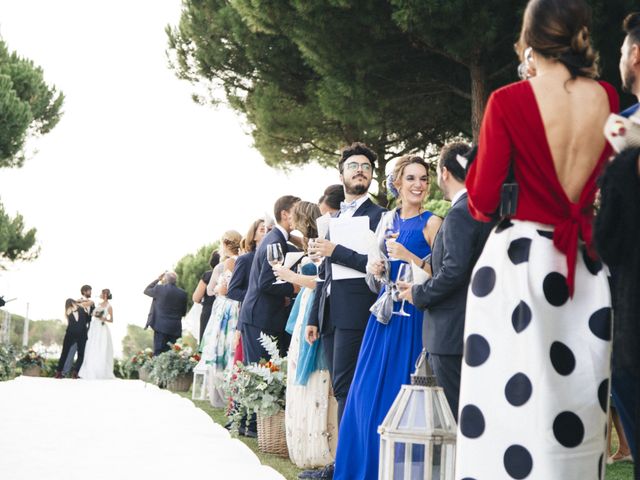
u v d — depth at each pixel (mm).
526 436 2504
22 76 23047
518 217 2631
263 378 6125
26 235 25641
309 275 5719
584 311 2572
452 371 3510
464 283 3455
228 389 6652
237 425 6672
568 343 2547
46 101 23828
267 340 6316
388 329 4254
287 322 6246
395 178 4457
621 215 2352
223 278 9008
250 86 15062
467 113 12000
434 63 10969
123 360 17719
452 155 3631
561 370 2523
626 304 2371
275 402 6031
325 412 5281
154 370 12781
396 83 11102
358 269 4734
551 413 2490
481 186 2672
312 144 14633
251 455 5738
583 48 2705
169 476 4875
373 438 4156
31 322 24109
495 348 2582
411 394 3230
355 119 11078
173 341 14359
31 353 18328
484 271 2648
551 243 2590
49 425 7332
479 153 2689
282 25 10789
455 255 3422
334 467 4648
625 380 2652
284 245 6582
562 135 2617
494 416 2553
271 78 13773
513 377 2545
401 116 11961
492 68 10250
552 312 2551
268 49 13477
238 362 6578
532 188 2621
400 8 9289
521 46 2803
